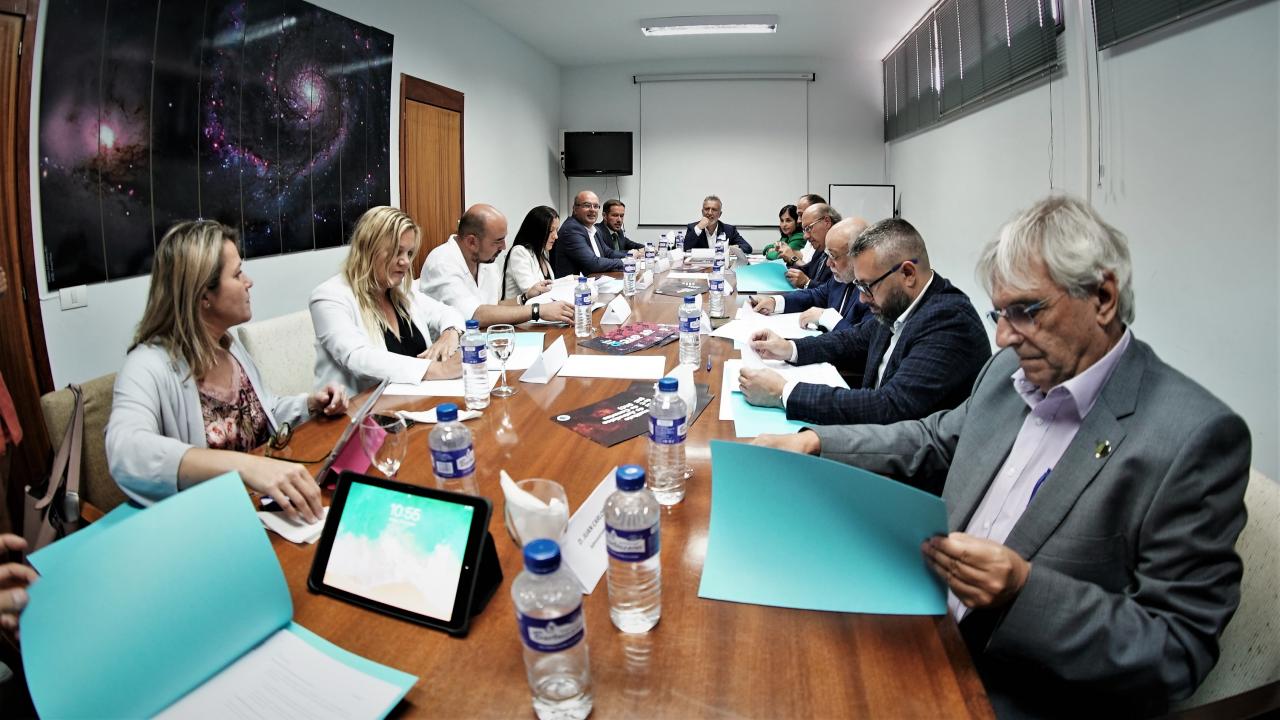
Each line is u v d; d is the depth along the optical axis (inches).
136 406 50.0
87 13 95.5
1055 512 36.1
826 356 84.1
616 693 27.3
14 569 30.0
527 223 158.4
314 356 94.7
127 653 26.0
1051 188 150.4
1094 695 37.7
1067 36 141.9
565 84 330.0
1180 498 31.9
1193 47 102.0
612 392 67.5
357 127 165.2
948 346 62.0
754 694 27.2
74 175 95.7
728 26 249.9
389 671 28.4
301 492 41.3
